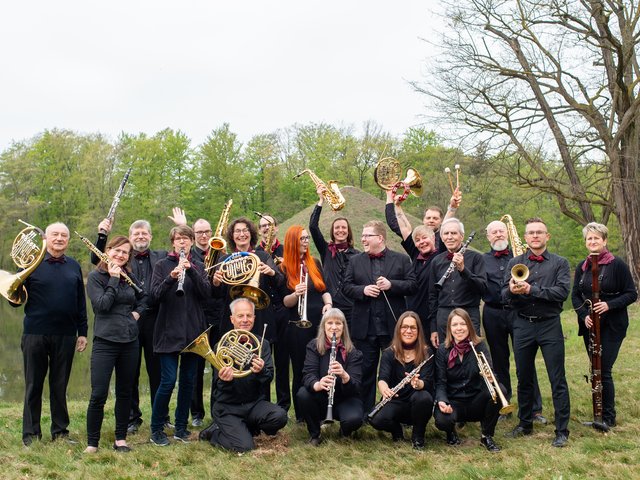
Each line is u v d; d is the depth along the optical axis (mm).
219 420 5762
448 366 5785
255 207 46062
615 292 5973
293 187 46219
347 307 7168
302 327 6562
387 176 7617
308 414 5797
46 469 5055
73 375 13086
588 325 6059
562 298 5625
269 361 5984
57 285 5777
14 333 20953
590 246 5934
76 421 7059
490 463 5094
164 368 5844
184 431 6090
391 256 6637
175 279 5727
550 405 7039
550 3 16625
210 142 41406
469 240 6102
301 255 6766
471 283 6211
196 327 5914
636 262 17641
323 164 45062
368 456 5422
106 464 5203
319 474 4926
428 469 5016
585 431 5887
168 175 41312
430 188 35812
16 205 38938
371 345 6555
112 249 5621
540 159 19578
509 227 7152
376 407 5770
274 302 6773
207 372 12359
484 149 18984
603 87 18109
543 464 4965
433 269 6477
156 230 39344
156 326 5883
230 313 6242
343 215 14734
